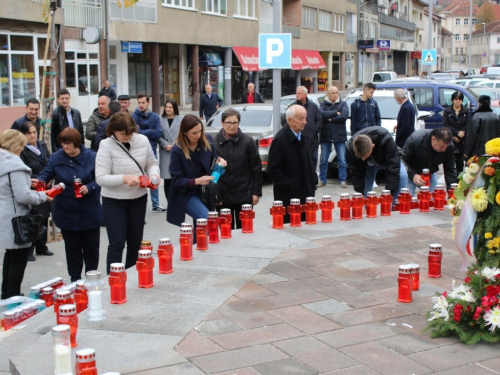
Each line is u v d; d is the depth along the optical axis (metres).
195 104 35.88
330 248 6.45
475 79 30.94
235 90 42.81
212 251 6.36
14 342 4.53
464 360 4.03
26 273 7.63
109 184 6.39
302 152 7.73
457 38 158.00
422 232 7.14
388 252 6.33
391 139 8.09
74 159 6.91
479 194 4.67
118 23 29.69
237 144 7.68
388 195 7.89
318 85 58.12
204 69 38.59
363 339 4.31
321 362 3.97
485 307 4.32
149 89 35.00
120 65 31.98
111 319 4.64
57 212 6.92
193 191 7.07
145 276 5.27
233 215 7.88
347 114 13.29
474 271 4.72
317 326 4.52
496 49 147.00
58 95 10.23
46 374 3.82
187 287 5.31
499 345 4.26
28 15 23.52
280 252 6.30
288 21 49.53
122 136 6.50
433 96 18.23
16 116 23.52
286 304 4.93
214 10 37.03
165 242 5.64
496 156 4.64
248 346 4.20
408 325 4.55
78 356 3.54
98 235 7.13
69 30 27.34
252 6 41.59
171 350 4.13
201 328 4.48
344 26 60.72
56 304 4.71
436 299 4.62
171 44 36.44
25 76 24.33
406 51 88.12
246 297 5.08
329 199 7.51
